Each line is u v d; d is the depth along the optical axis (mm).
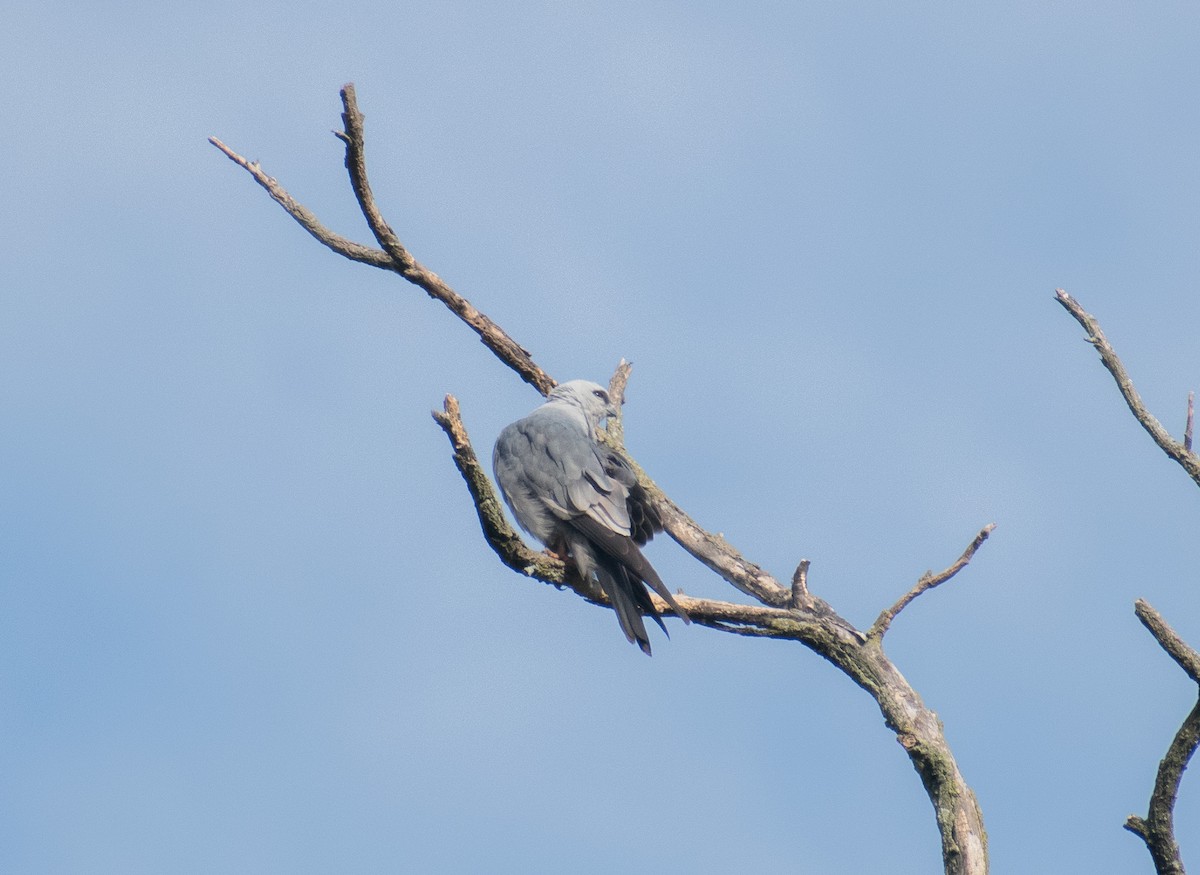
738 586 20344
